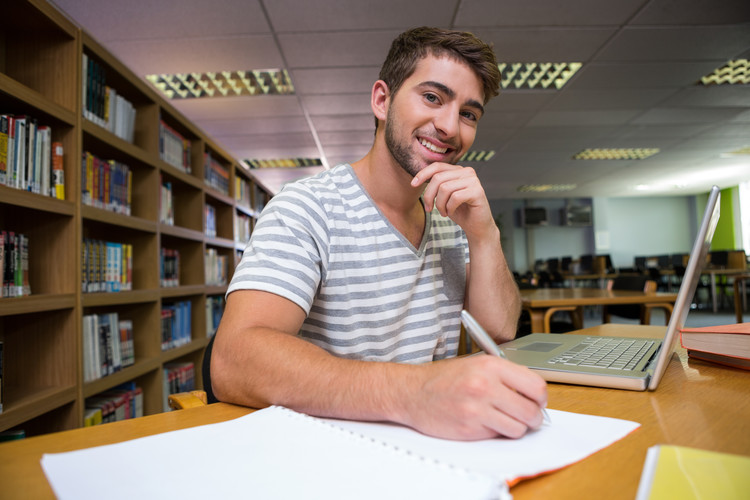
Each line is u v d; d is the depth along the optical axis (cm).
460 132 89
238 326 64
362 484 33
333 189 94
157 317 246
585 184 1041
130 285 225
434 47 85
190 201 313
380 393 49
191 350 290
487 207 89
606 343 90
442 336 104
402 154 89
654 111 560
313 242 82
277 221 79
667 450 33
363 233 92
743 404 56
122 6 318
